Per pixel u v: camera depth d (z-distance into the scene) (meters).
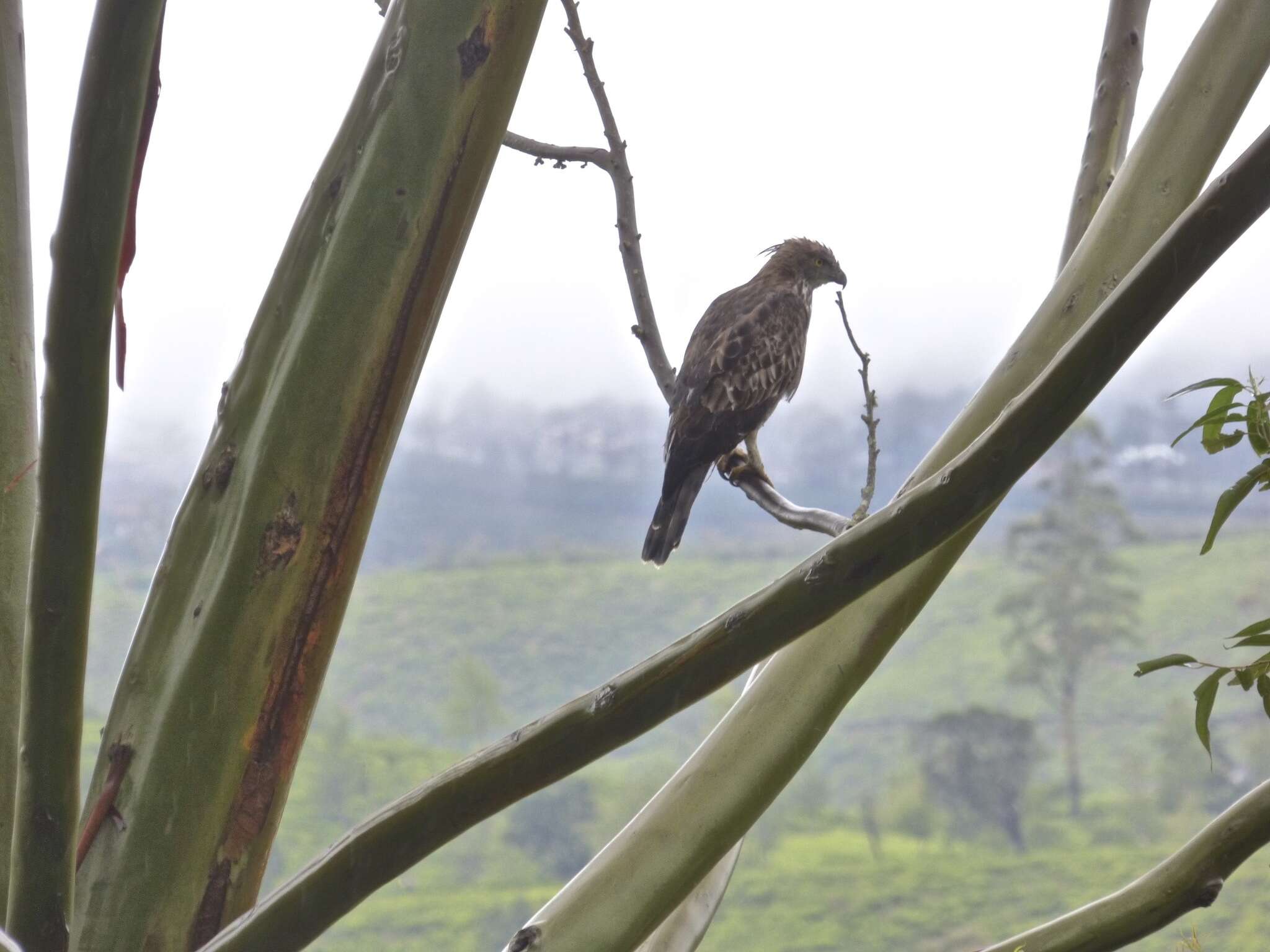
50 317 1.39
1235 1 2.56
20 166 2.18
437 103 2.07
